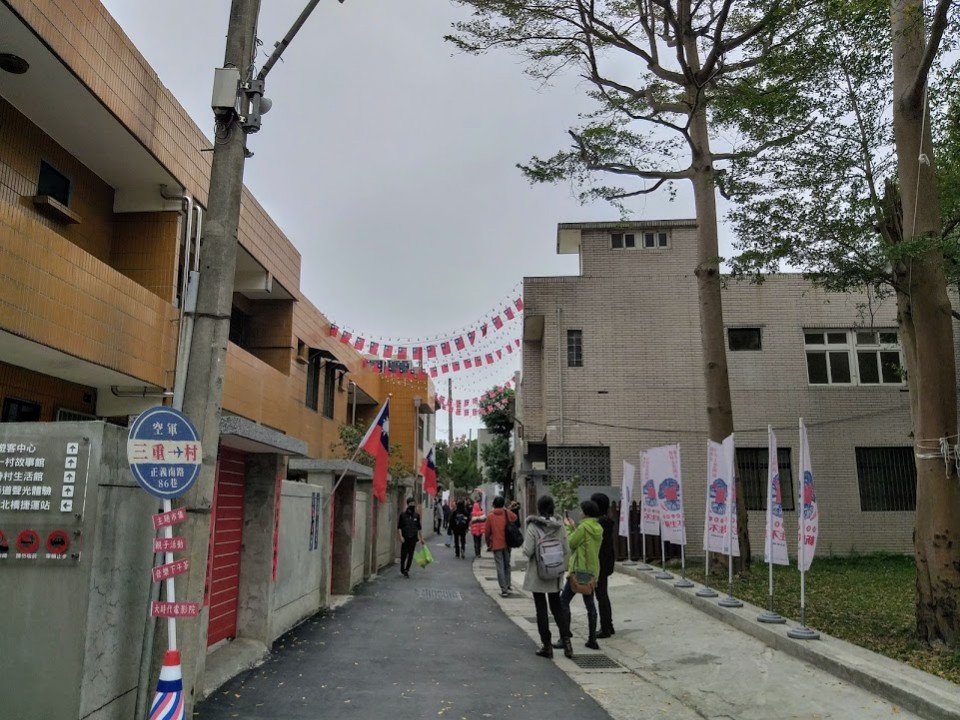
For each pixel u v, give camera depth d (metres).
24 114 9.15
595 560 8.59
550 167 13.78
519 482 25.95
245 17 6.06
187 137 11.19
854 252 9.45
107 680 4.71
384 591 13.66
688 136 12.91
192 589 5.29
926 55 7.36
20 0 7.24
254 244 14.40
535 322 20.17
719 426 13.29
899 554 17.89
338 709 5.83
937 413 7.58
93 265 8.84
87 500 4.54
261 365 14.64
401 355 14.40
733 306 19.30
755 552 18.00
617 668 7.73
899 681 6.18
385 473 13.48
